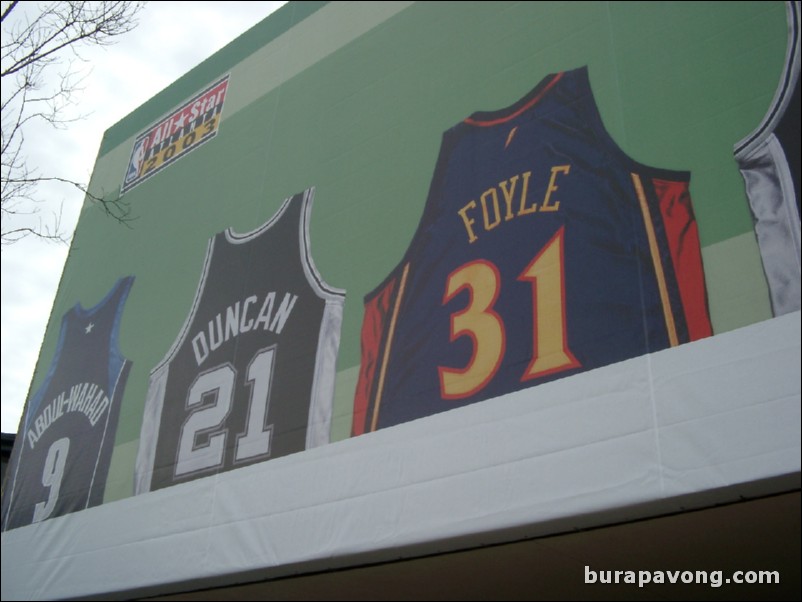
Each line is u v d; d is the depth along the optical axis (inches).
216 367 400.5
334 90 434.6
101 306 504.4
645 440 240.5
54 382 502.0
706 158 270.1
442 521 277.4
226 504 350.9
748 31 279.7
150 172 539.5
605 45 320.5
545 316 285.3
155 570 362.9
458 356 304.2
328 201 396.5
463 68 372.8
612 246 279.6
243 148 472.4
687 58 292.0
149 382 434.0
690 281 255.4
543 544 284.5
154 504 383.2
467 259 321.1
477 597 354.3
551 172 311.0
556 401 266.2
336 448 323.9
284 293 389.1
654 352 251.6
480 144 343.9
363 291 354.0
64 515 430.3
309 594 370.3
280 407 357.7
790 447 213.8
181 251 469.4
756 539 268.5
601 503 242.4
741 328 236.5
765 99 264.7
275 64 489.1
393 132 386.0
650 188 278.7
